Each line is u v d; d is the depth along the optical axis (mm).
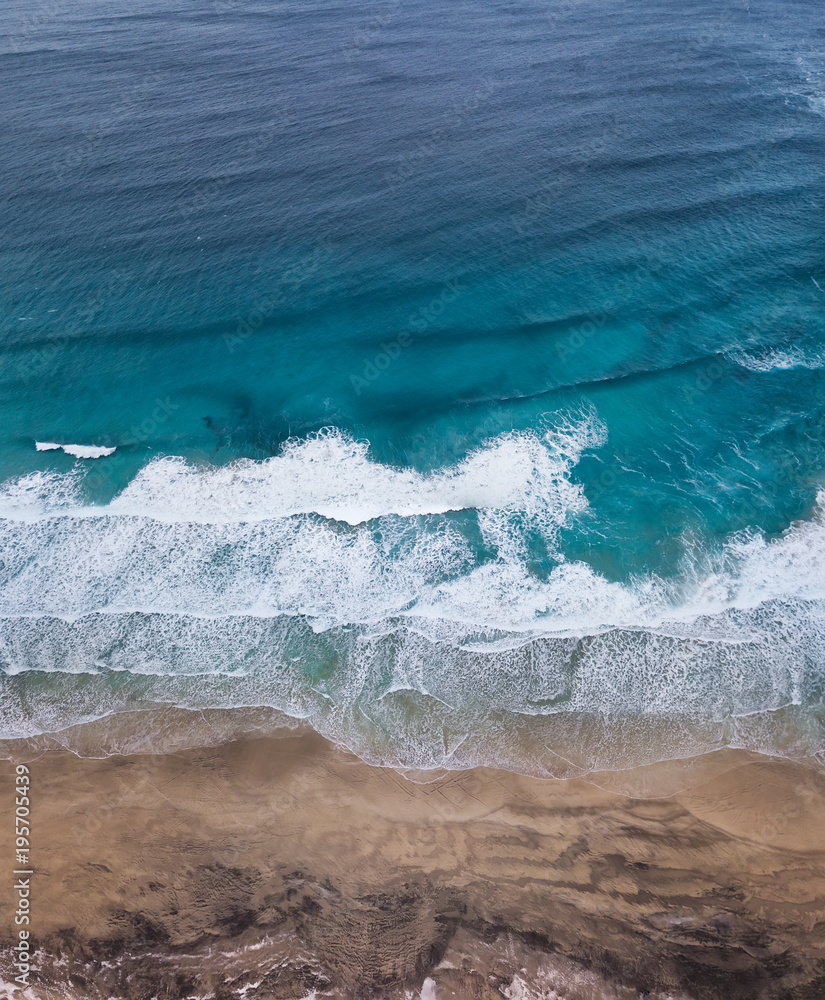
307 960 13859
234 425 25219
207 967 13719
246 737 17312
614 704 17703
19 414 25391
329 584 20328
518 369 27016
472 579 20344
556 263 32031
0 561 20844
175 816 15859
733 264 31328
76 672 18547
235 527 21828
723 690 17797
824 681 17844
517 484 23000
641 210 35156
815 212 34344
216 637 19234
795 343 27250
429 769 16688
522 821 15727
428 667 18516
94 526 21844
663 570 20344
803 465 22922
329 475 23406
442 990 13516
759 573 20094
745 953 13695
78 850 15258
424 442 24469
